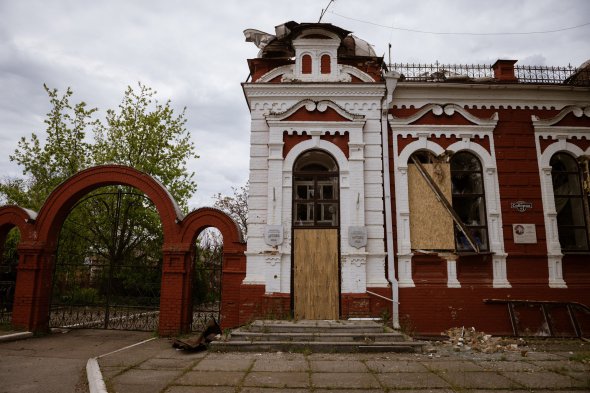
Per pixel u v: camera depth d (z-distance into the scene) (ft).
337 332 29.76
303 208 37.35
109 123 68.18
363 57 39.86
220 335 30.32
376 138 38.06
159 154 68.64
